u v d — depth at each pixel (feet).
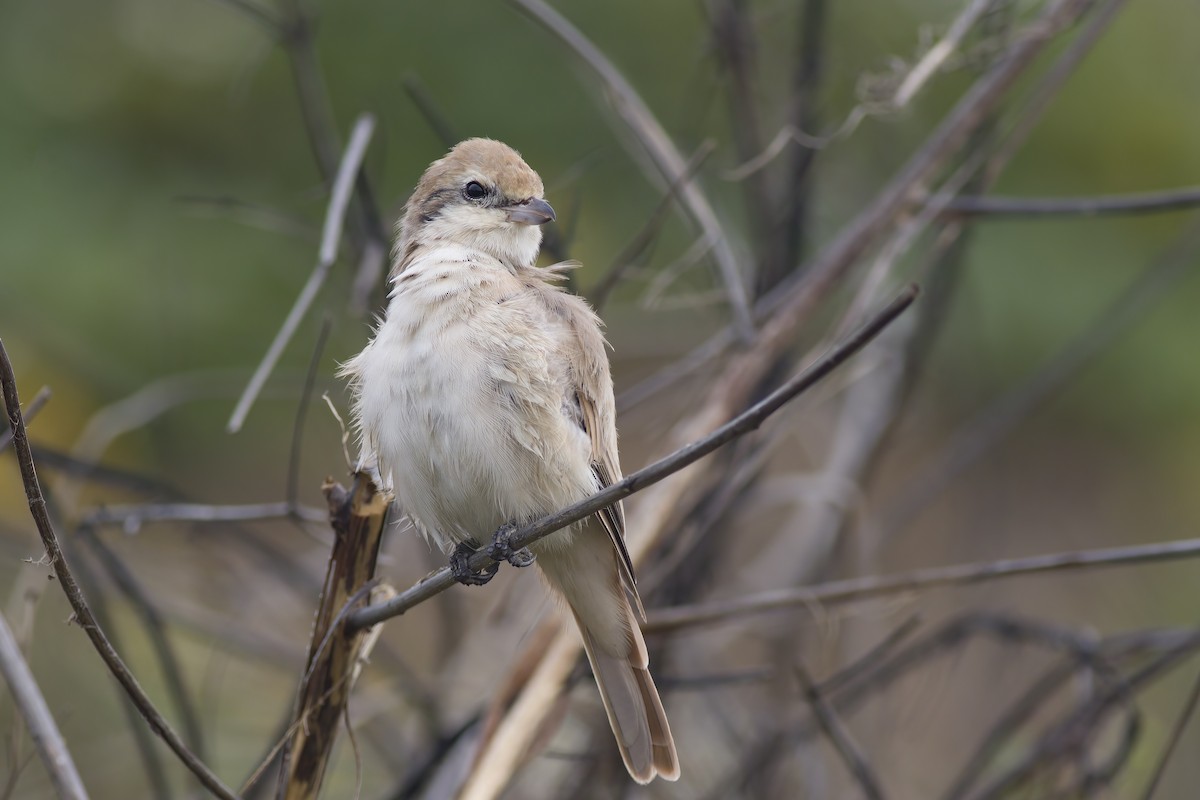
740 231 43.93
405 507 26.13
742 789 34.65
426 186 30.01
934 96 42.50
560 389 25.45
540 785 35.04
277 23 34.01
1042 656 41.96
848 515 38.06
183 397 39.42
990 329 43.78
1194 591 46.91
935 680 38.93
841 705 35.73
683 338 42.86
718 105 42.09
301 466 43.42
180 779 36.29
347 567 23.88
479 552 25.32
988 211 33.42
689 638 37.47
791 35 40.06
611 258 41.27
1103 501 47.83
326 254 27.09
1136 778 39.29
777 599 29.84
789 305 33.83
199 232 41.75
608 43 42.29
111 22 43.01
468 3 41.86
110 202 41.65
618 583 26.48
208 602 38.70
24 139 41.55
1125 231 43.91
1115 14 34.32
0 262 39.91
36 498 19.85
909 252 39.52
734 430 19.42
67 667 36.37
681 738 36.78
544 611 30.35
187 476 42.42
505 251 29.40
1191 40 44.14
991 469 47.78
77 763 36.06
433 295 25.72
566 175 35.27
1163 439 46.52
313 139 33.58
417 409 25.05
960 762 39.83
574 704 33.73
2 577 36.83
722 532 36.37
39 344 40.16
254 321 41.34
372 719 35.94
